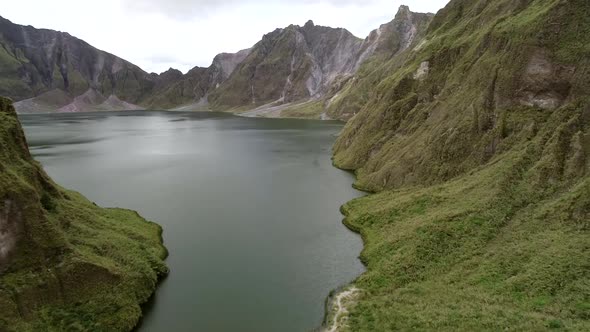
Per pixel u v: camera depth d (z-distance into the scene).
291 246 54.50
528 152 56.06
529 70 66.44
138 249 48.09
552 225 43.62
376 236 54.81
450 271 42.47
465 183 59.44
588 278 35.06
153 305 40.84
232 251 53.09
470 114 70.25
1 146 43.50
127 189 84.25
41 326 33.91
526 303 34.69
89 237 45.12
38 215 38.25
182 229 61.00
